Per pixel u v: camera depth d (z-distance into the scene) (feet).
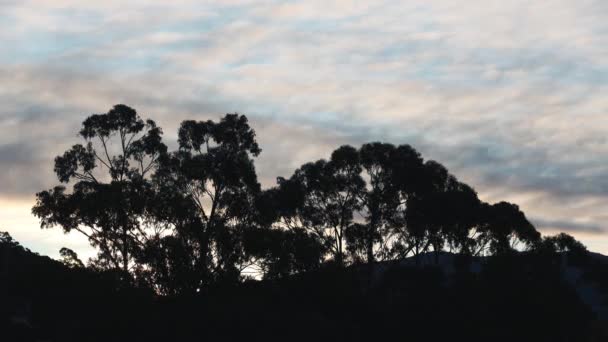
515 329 209.36
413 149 256.73
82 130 232.53
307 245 218.18
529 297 214.69
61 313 199.52
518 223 261.03
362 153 252.01
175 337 184.34
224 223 224.94
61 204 224.12
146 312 193.77
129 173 233.14
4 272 209.15
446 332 205.67
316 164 253.03
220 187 232.94
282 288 213.46
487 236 259.80
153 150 233.35
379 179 252.62
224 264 215.51
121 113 233.35
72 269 208.54
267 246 214.07
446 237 248.52
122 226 221.46
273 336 188.85
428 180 249.34
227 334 186.29
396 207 249.34
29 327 197.88
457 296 214.69
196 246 216.13
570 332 219.61
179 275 206.90
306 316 199.82
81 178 232.94
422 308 210.18
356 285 220.23
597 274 274.57
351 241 237.25
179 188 230.89
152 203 219.82
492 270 231.30
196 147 240.12
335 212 248.73
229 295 207.10
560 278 246.88
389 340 203.31
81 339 189.47
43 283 201.26
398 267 219.41
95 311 197.16
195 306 196.85
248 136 241.96
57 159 230.07
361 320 209.97
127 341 185.16
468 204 244.42
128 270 214.07
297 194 242.37
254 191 233.96
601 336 225.76
